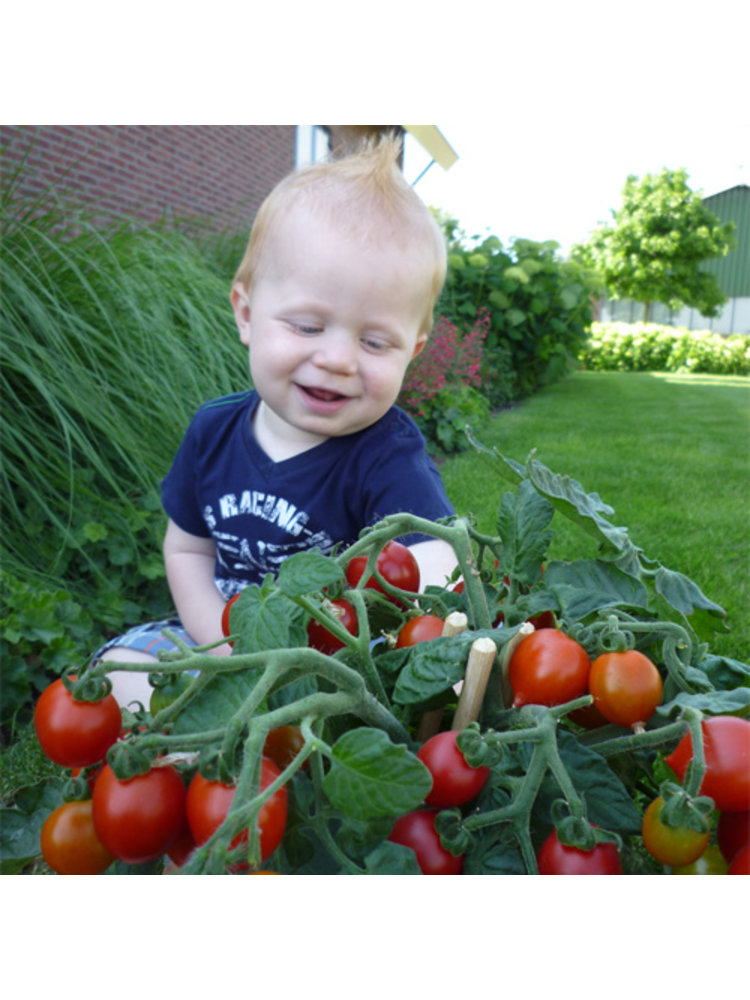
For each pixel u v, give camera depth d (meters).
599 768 0.46
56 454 2.17
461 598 0.64
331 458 1.20
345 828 0.43
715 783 0.42
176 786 0.41
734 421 6.57
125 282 2.55
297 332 0.96
